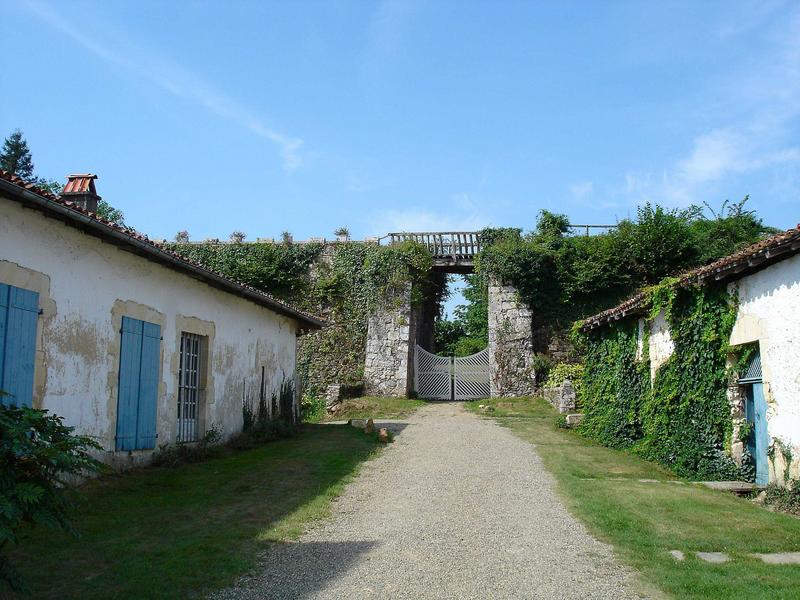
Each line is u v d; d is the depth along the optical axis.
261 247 26.45
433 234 25.58
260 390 15.15
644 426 13.08
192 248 26.75
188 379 11.96
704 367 10.77
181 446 11.09
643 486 9.65
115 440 9.46
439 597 5.18
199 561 5.84
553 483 9.84
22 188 7.01
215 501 8.26
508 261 24.00
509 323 23.86
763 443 9.64
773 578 5.58
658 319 12.70
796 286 8.70
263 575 5.63
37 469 4.25
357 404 21.44
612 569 5.89
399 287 24.50
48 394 8.07
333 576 5.64
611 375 14.91
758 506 8.56
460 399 24.52
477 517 7.78
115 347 9.49
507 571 5.83
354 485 9.62
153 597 5.00
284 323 17.09
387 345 23.97
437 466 11.16
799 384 8.59
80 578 5.33
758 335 9.51
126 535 6.59
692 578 5.59
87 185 12.13
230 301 13.54
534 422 17.67
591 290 23.94
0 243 7.37
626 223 24.59
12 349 7.49
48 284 8.12
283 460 11.39
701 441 10.70
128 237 8.91
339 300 25.61
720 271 9.74
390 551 6.38
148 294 10.41
